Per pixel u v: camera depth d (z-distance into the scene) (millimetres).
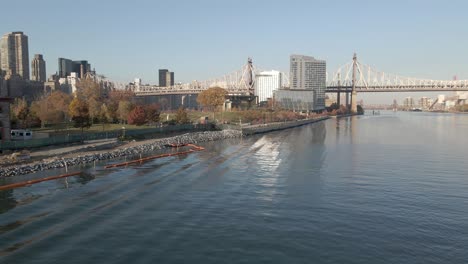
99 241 33844
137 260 30391
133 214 41219
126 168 66688
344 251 32406
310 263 30188
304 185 55375
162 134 120438
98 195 48375
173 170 65812
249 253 31859
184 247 32844
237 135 135750
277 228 37438
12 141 73062
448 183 57188
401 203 46281
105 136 98688
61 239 34219
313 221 39500
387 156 85938
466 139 129125
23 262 29922
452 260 30906
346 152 93250
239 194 50000
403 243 34125
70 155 72938
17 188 51031
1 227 36875
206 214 41469
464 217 41156
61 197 47219
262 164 73750
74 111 121188
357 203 46156
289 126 193750
